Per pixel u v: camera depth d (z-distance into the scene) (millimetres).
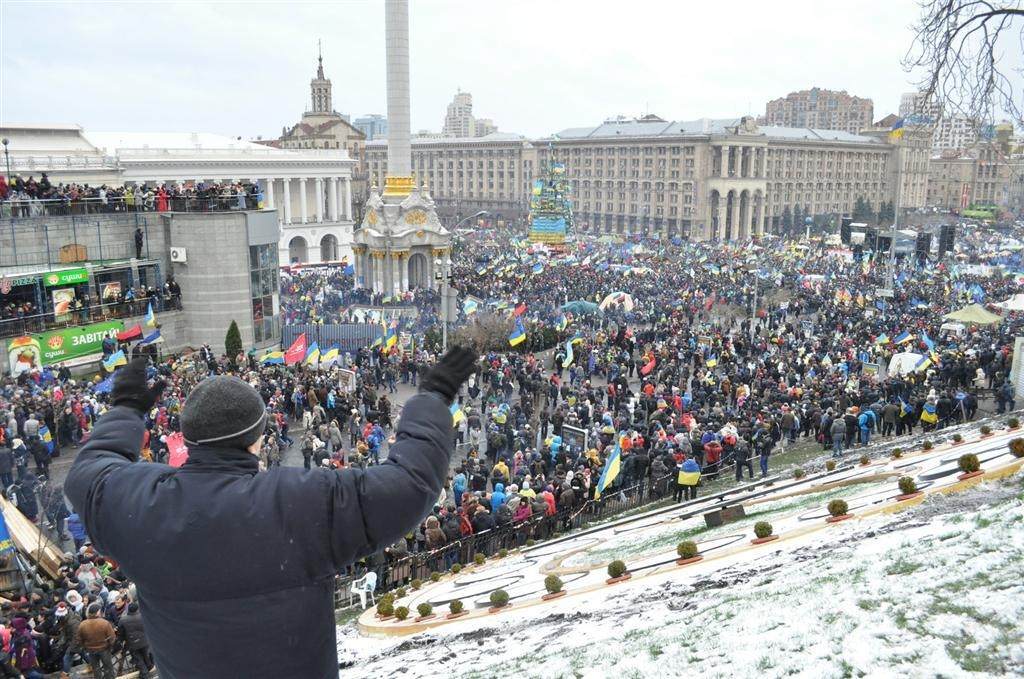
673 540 17078
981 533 10195
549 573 16734
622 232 193625
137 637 15117
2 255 42281
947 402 31484
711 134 173875
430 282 76750
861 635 7930
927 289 73250
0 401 31438
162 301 47375
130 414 4203
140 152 100750
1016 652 6988
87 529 3723
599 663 9305
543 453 28766
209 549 3404
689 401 36719
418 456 3629
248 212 49000
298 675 3596
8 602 18312
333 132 161250
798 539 13602
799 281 81000
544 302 68750
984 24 18734
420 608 15742
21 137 98625
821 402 33844
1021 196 172250
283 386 38438
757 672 7715
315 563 3488
